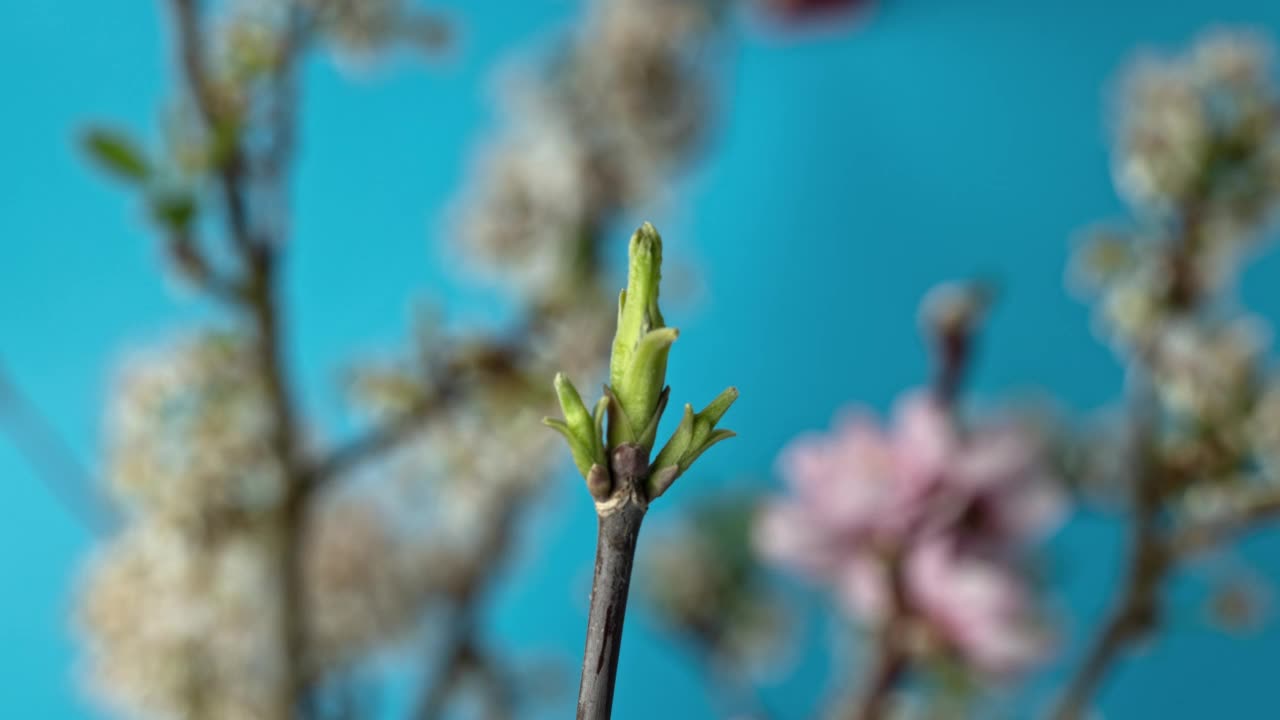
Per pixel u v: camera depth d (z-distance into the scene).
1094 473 0.61
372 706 0.77
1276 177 0.60
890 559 0.55
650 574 0.76
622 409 0.27
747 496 0.77
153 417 0.66
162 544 0.68
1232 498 0.56
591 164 0.87
